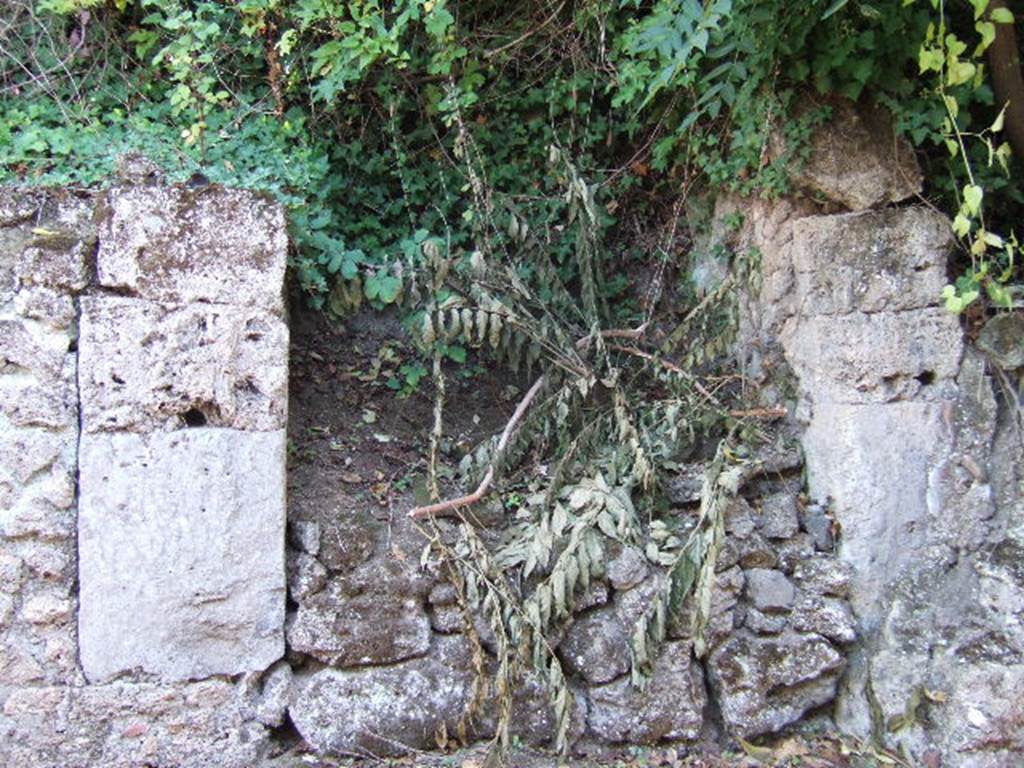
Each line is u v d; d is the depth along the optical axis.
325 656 3.47
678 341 4.21
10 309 3.30
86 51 4.27
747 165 4.16
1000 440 3.85
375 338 4.31
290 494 3.65
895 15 3.79
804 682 3.75
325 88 4.04
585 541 3.64
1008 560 3.68
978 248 3.54
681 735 3.62
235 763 3.38
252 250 3.44
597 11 4.40
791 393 4.11
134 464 3.34
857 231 3.89
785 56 3.91
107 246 3.34
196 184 3.49
